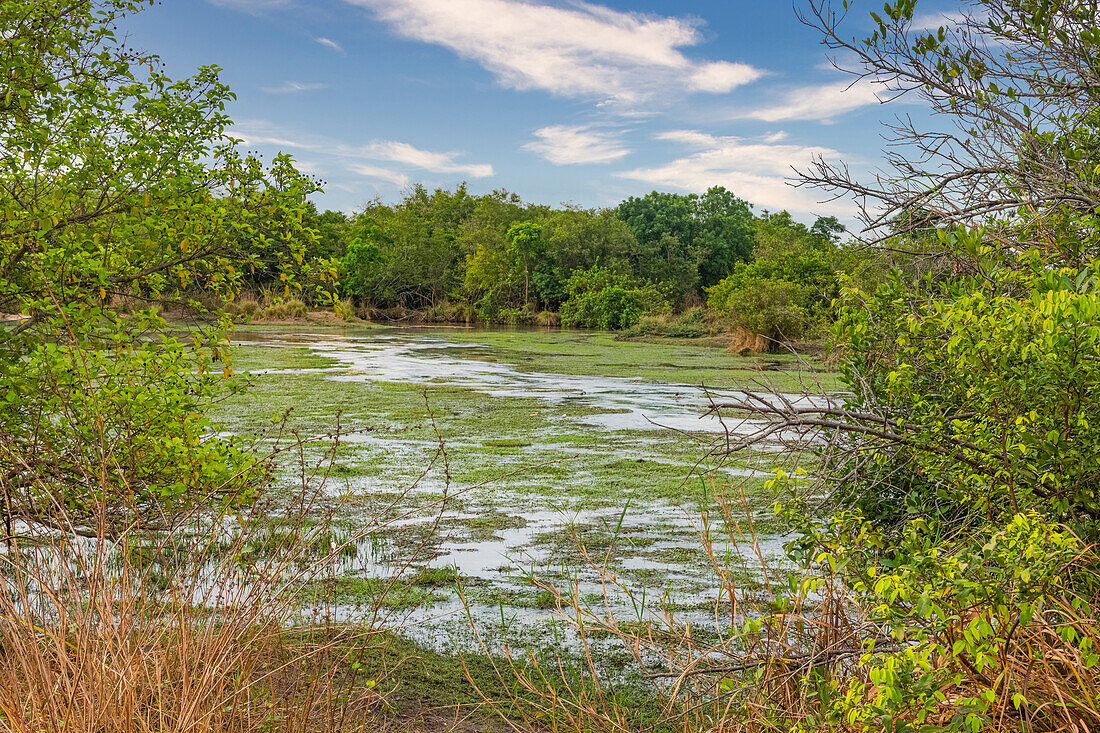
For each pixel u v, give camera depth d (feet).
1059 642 9.13
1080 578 9.26
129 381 15.69
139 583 11.66
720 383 63.16
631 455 36.60
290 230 18.07
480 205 297.94
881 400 12.92
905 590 8.04
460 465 34.32
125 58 16.58
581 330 163.73
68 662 9.85
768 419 11.79
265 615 12.67
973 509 10.37
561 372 73.92
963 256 12.11
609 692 15.11
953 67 12.16
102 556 10.93
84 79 15.94
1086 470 8.86
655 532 25.13
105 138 16.44
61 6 15.67
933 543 9.78
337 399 53.31
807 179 12.72
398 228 242.17
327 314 168.86
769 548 23.26
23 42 14.83
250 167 17.53
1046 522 8.80
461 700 14.92
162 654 10.61
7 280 15.65
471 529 25.50
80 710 9.55
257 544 14.98
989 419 9.84
